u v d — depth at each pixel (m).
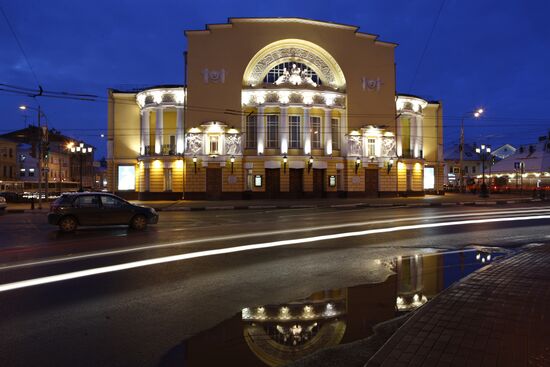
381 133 43.53
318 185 42.38
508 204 33.38
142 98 42.69
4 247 12.50
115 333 5.46
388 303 6.79
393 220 19.75
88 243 13.09
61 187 59.84
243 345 5.08
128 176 44.50
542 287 6.73
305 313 6.29
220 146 40.38
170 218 22.83
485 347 4.32
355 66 43.53
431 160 50.03
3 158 66.56
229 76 41.25
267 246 12.23
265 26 41.88
